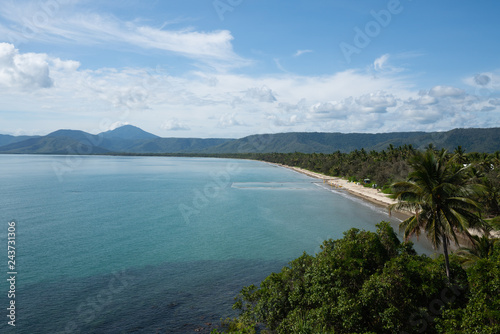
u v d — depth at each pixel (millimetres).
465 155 91562
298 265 27641
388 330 19219
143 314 30172
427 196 24844
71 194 114438
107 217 75500
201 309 31172
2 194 110062
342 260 23250
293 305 24875
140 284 36812
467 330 16266
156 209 86438
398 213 78812
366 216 76000
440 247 46625
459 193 23953
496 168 74688
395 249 25219
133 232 61031
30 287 35719
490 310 16422
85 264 43250
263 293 27203
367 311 19938
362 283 21938
